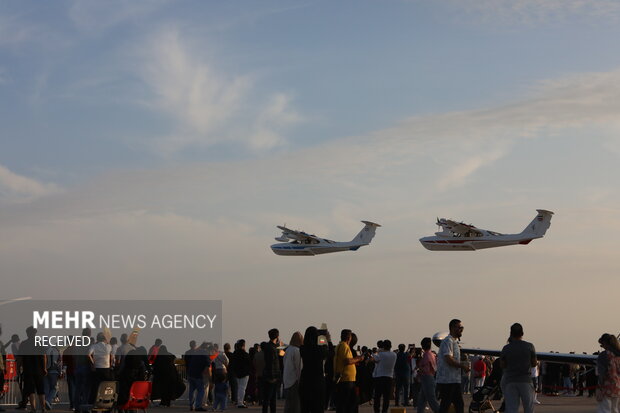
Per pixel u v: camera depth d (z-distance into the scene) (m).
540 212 76.88
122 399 17.02
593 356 23.36
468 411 22.64
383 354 19.31
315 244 83.62
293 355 16.05
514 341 14.34
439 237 77.56
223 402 23.20
